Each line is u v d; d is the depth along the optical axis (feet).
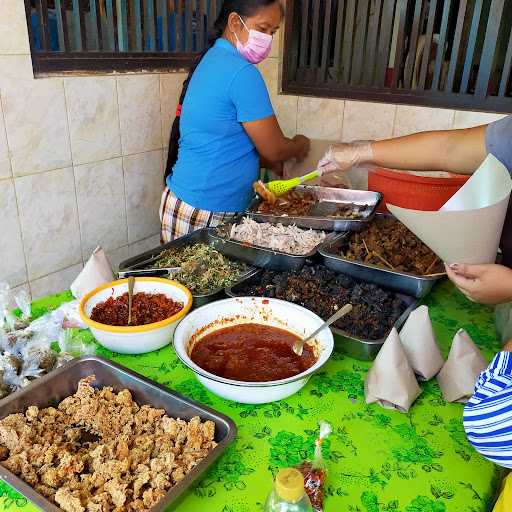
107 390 3.40
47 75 6.67
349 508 2.68
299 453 3.03
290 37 8.66
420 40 7.81
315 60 8.61
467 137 4.60
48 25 6.57
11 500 2.69
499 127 4.28
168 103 8.60
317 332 3.75
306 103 8.79
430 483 2.85
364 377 3.76
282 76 8.96
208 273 4.92
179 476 2.74
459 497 2.77
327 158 5.63
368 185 6.79
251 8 6.10
